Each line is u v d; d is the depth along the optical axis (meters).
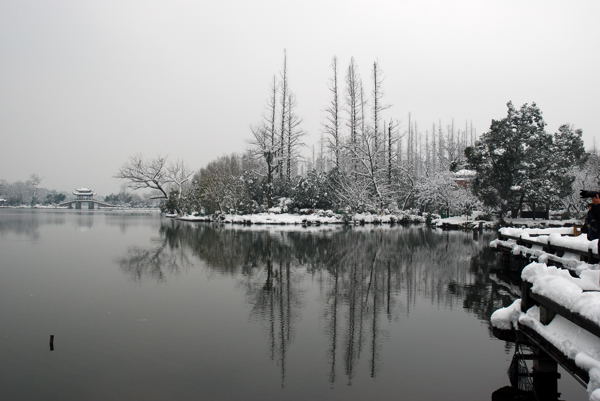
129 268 15.35
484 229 33.12
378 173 42.94
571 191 34.69
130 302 10.55
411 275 14.46
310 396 5.84
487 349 7.65
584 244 10.17
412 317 9.59
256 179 43.88
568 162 36.34
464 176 49.03
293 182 44.84
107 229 32.66
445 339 8.16
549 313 5.50
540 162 31.50
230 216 40.25
